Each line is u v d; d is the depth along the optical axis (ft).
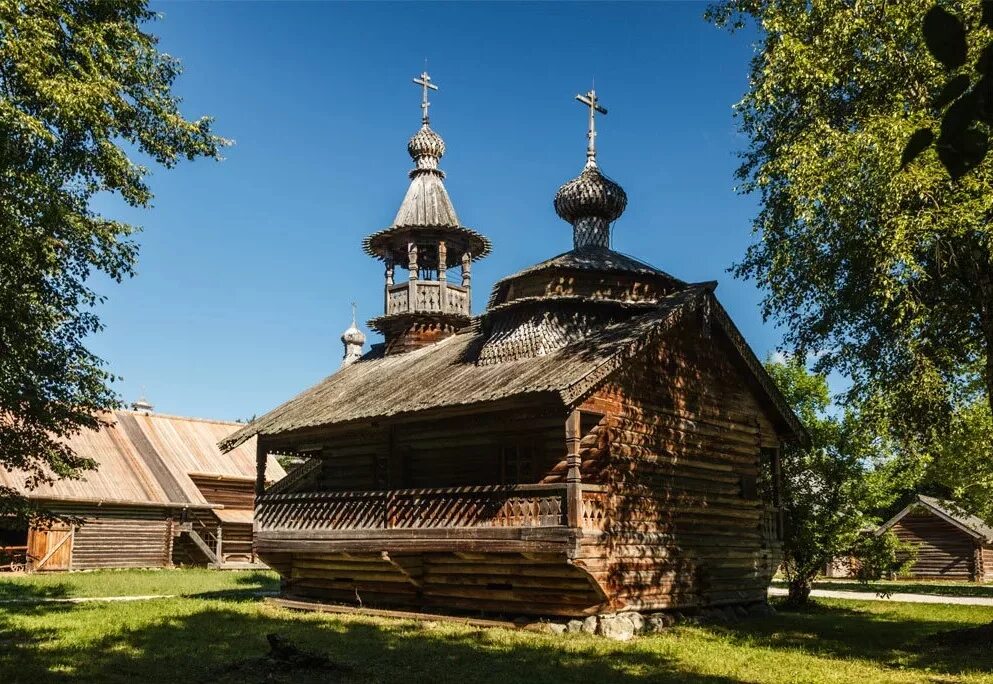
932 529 154.92
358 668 42.45
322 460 82.43
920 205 49.55
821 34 56.65
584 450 59.06
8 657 44.37
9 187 49.93
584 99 81.15
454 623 61.87
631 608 57.67
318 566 75.41
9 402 58.65
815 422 84.12
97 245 58.44
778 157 59.77
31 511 63.87
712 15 68.49
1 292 52.90
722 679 41.16
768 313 67.21
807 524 81.46
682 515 64.13
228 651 47.91
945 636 54.95
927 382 55.62
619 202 78.02
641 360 62.69
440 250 95.50
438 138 99.66
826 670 43.80
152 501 131.54
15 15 46.42
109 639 52.21
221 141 62.69
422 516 61.31
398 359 88.07
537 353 66.08
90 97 50.19
